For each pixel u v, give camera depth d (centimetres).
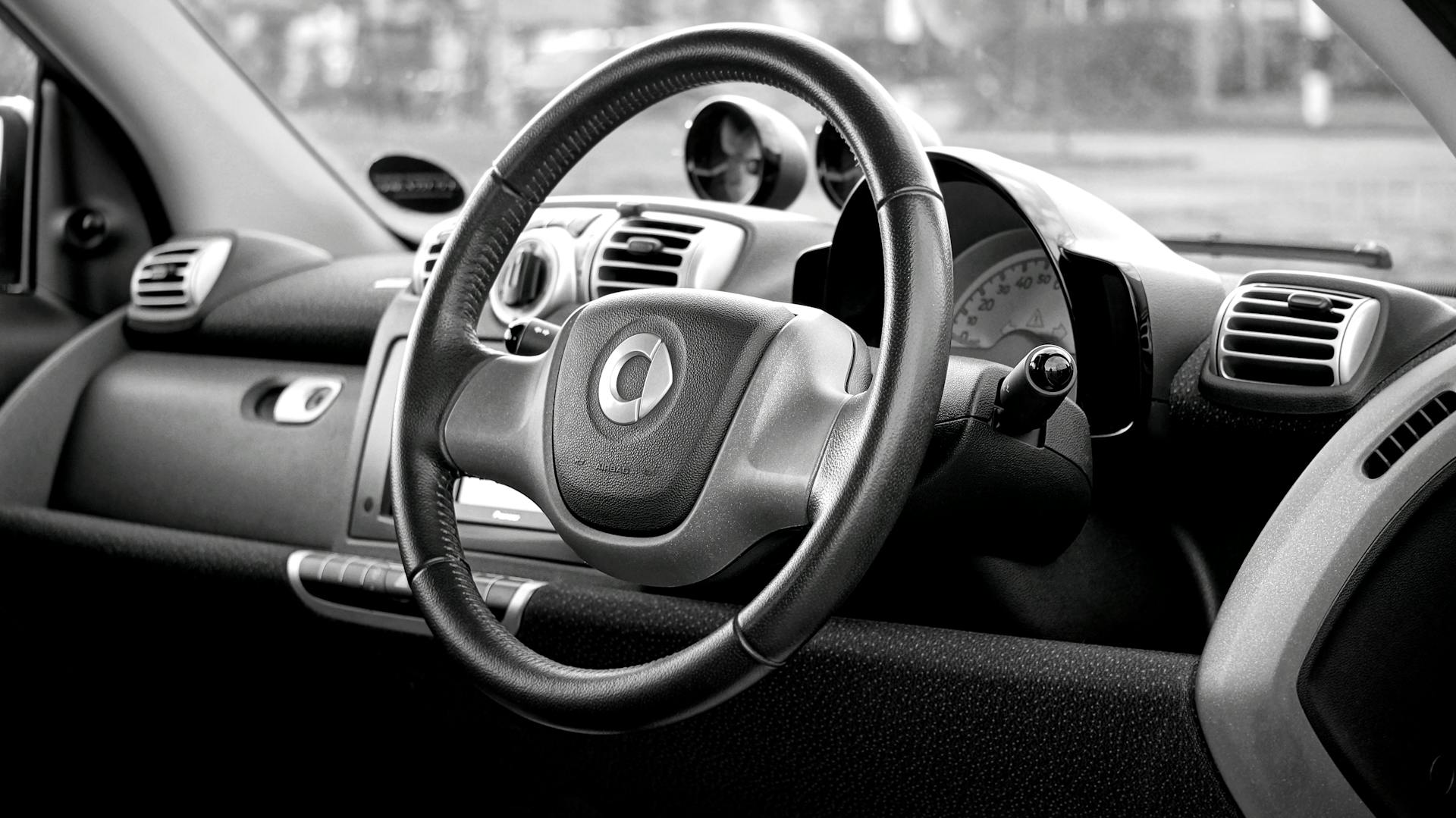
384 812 152
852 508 78
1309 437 106
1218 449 113
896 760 106
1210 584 120
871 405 80
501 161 102
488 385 100
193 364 175
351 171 206
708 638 81
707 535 89
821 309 126
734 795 117
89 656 163
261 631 142
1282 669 93
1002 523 101
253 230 202
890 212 83
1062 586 116
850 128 85
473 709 131
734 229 137
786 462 87
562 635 118
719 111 153
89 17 184
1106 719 97
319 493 151
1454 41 100
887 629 106
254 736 156
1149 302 112
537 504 97
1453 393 97
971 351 131
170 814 168
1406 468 96
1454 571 99
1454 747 101
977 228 128
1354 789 95
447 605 93
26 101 191
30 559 159
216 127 197
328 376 160
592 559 94
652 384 92
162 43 191
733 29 92
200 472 163
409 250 209
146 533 150
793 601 78
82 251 195
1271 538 99
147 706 162
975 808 104
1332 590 94
